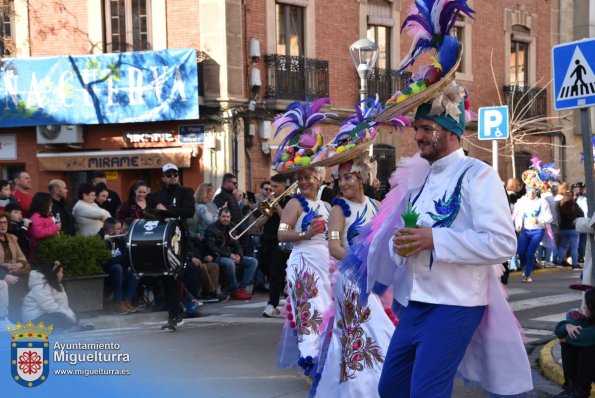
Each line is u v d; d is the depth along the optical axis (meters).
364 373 5.57
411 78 4.23
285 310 7.12
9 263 9.69
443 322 3.88
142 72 18.77
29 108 19.34
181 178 19.22
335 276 6.26
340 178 6.20
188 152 18.83
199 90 18.94
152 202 11.76
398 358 4.04
